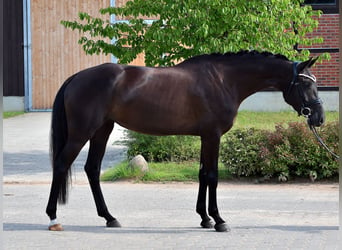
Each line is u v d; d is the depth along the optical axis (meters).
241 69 7.95
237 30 11.82
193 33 11.80
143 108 7.68
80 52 20.61
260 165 11.12
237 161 11.20
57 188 7.70
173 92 7.73
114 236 7.55
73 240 7.34
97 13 20.33
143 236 7.55
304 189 10.64
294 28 12.66
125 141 12.78
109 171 11.62
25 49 20.61
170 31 11.80
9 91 20.75
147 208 9.20
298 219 8.56
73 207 9.30
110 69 7.71
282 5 11.84
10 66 20.67
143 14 12.08
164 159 12.52
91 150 8.06
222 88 7.84
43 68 20.69
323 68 18.77
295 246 7.15
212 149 7.81
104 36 12.25
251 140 11.45
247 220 8.50
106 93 7.61
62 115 7.76
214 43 11.46
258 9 11.73
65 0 20.41
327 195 10.16
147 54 12.27
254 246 7.12
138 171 11.32
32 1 20.52
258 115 18.02
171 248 7.01
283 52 11.98
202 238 7.47
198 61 7.96
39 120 18.70
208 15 11.60
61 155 7.66
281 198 9.95
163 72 7.81
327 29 18.70
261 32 11.96
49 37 20.59
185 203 9.55
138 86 7.67
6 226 8.05
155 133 7.84
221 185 11.00
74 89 7.66
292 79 7.92
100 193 8.08
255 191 10.49
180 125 7.79
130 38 12.27
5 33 20.59
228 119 7.84
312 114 7.92
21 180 11.17
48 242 7.23
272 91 19.12
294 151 11.16
